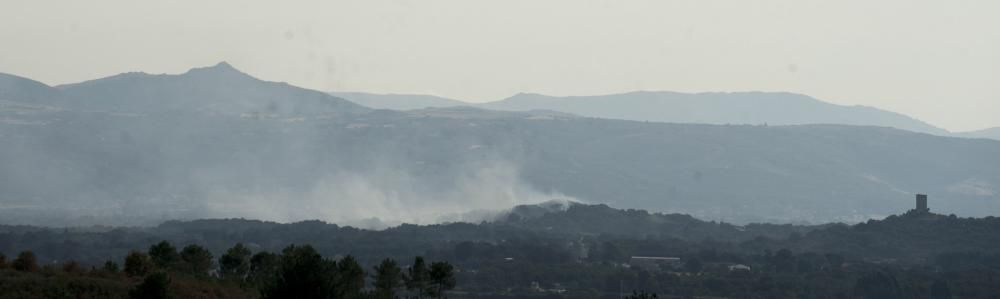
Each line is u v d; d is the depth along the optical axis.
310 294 181.88
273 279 189.00
